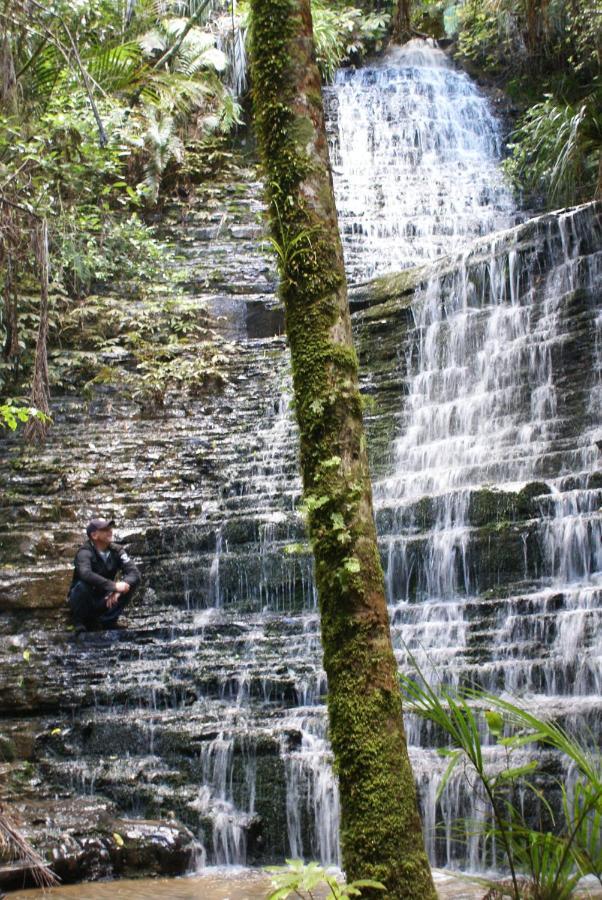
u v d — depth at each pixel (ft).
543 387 32.83
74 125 35.50
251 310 44.24
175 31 52.03
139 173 48.34
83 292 42.93
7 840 17.15
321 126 13.00
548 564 25.59
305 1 13.33
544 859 11.41
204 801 22.35
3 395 37.70
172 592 31.12
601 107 46.26
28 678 26.73
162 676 26.53
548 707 19.88
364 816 10.94
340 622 11.39
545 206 50.85
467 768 19.03
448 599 26.96
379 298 40.45
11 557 31.53
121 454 36.19
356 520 11.66
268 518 31.42
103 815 21.57
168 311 42.96
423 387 37.14
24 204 27.30
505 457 31.86
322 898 16.57
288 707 24.81
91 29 41.83
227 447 36.68
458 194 52.26
